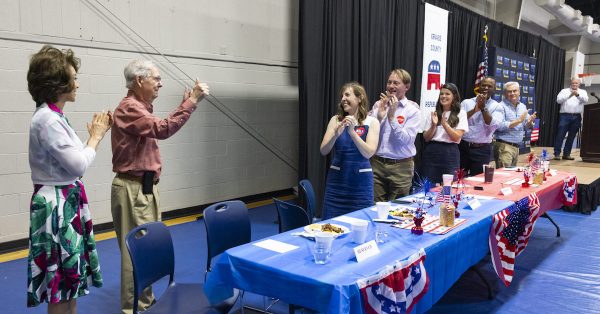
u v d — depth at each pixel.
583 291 2.96
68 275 1.70
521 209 2.79
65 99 1.72
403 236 2.00
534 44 10.27
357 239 1.88
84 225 1.78
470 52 7.80
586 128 6.93
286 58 5.54
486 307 2.70
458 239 2.08
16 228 3.47
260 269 1.64
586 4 11.19
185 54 4.43
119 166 2.17
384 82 5.88
